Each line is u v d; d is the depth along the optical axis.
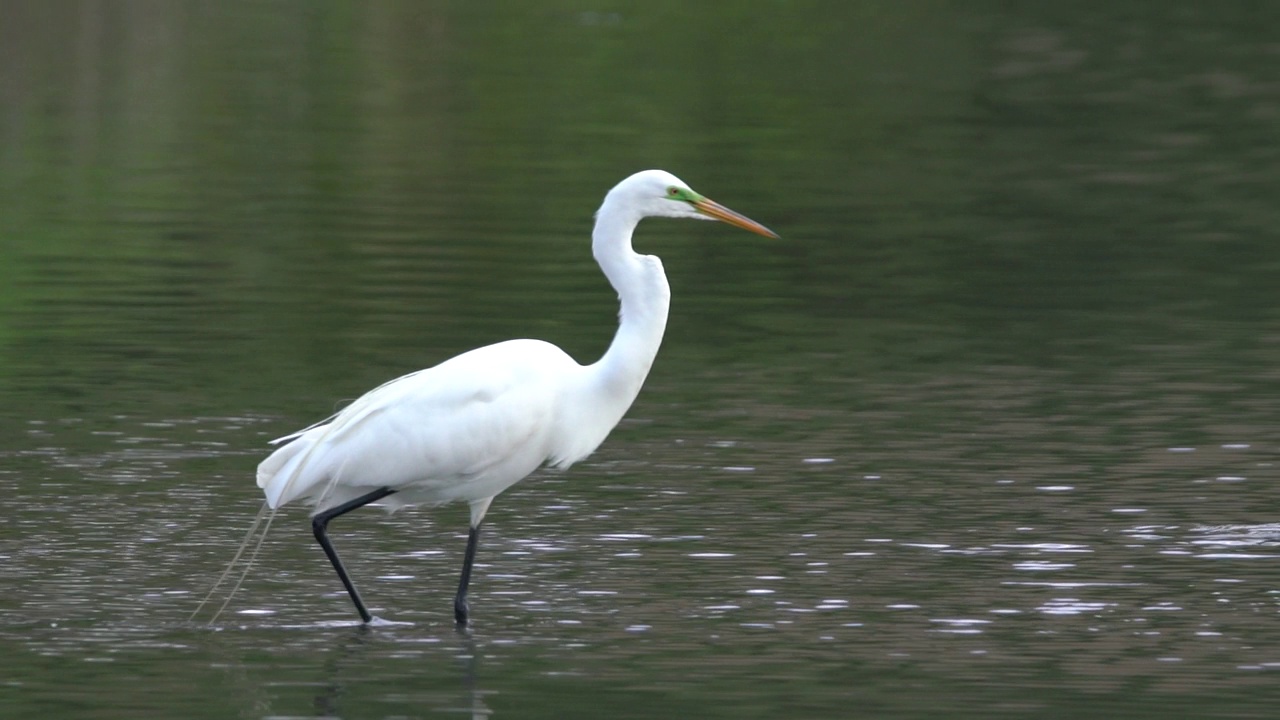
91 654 9.48
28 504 12.23
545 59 38.12
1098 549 11.30
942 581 10.70
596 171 27.00
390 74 36.06
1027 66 37.84
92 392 15.28
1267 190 25.81
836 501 12.45
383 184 25.91
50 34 39.28
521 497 12.62
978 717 8.57
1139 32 42.47
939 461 13.42
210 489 12.70
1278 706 8.68
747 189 25.78
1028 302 19.22
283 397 15.12
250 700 8.84
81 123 30.39
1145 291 19.72
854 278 20.42
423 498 10.23
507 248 21.64
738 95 34.22
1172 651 9.48
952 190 25.88
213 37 39.88
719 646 9.63
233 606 10.34
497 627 10.00
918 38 41.59
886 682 9.06
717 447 13.86
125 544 11.45
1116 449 13.70
